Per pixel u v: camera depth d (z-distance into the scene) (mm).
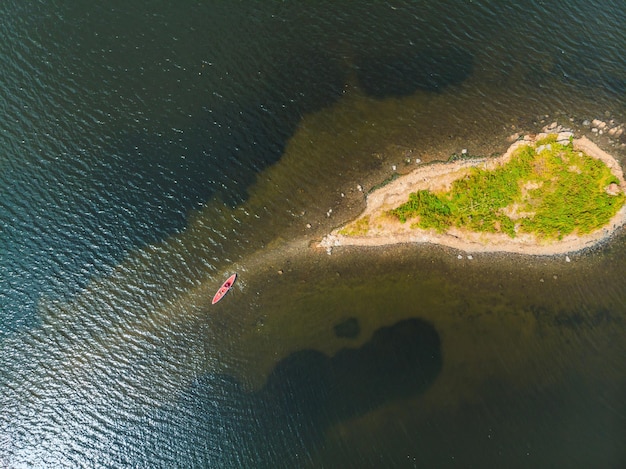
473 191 40375
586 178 39844
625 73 43562
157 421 38500
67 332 40906
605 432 35438
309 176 43031
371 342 38969
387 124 43625
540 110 42719
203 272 41844
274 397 38250
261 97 45531
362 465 35812
